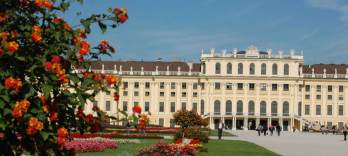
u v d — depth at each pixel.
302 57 160.62
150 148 34.12
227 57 161.12
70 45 11.69
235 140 72.31
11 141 10.80
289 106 160.12
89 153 39.34
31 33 10.91
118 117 12.31
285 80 160.38
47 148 11.09
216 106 161.38
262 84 160.75
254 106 160.50
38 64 10.84
